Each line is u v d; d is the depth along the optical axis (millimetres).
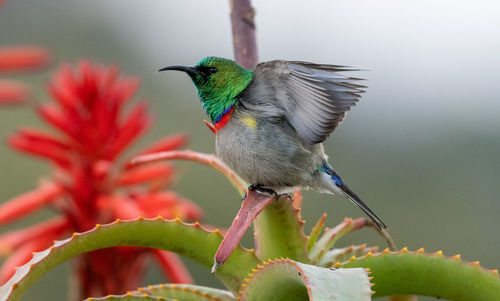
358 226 5785
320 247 5512
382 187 18734
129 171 8211
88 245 4758
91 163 8203
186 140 8273
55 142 8297
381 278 5059
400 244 18047
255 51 6270
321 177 7703
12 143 8195
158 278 14477
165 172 8227
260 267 4574
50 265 4574
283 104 7047
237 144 7250
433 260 5027
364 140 19422
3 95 7777
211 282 15188
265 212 5281
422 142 19281
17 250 7680
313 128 6672
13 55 7477
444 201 18391
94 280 7723
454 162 18938
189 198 17297
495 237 17703
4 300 4281
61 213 7953
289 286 4566
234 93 7254
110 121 8391
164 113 18984
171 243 5055
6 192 15555
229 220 17391
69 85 8477
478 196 18484
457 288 5035
